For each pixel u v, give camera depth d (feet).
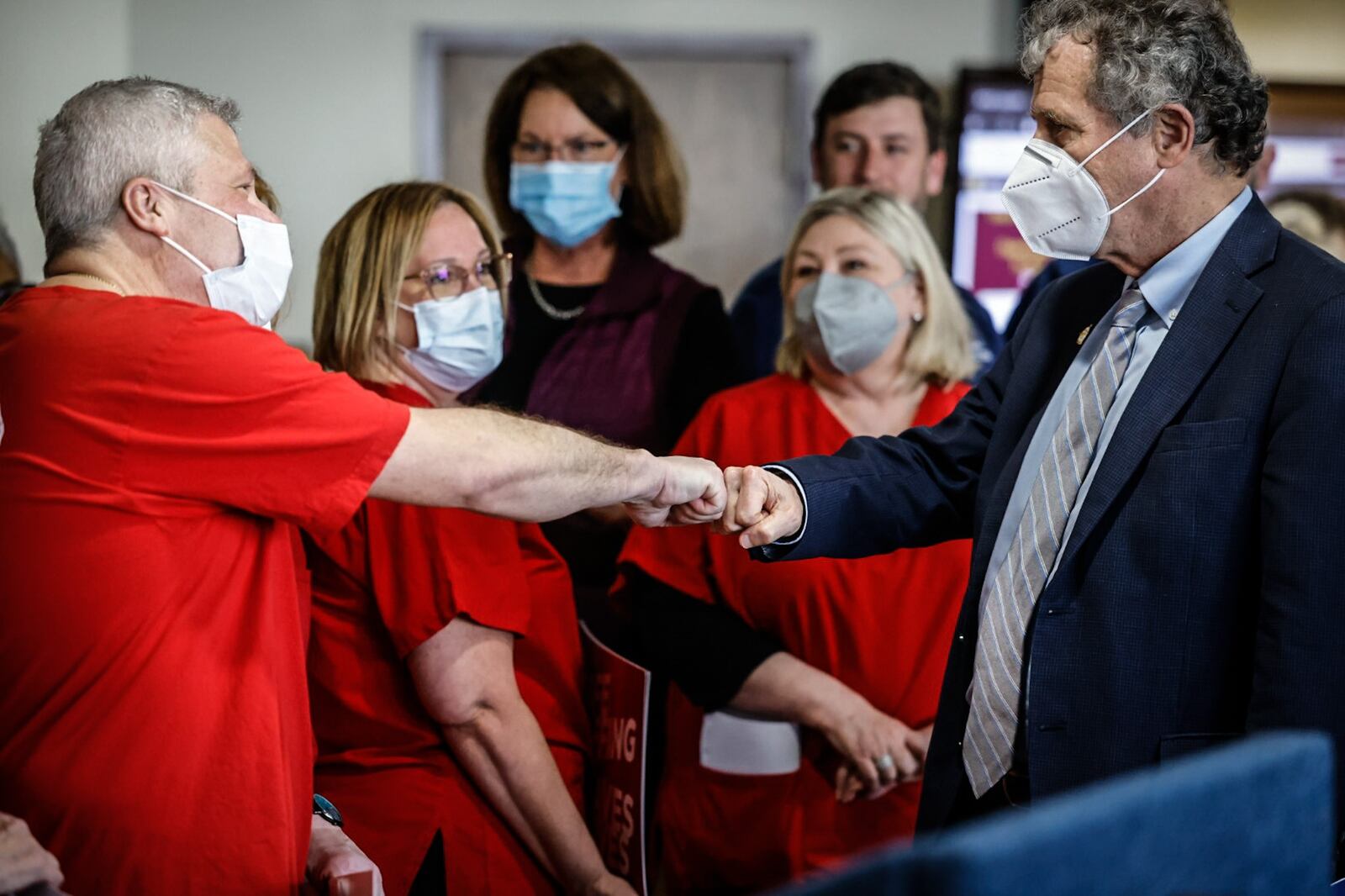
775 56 13.67
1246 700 4.78
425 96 13.66
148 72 13.58
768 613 7.48
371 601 5.93
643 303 9.64
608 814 6.50
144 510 4.44
